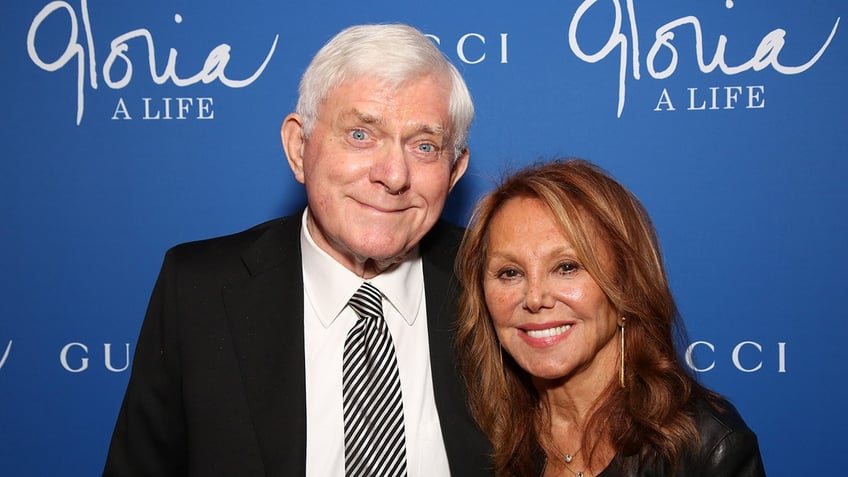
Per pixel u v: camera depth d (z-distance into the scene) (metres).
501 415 1.50
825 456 2.04
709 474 1.27
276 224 1.65
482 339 1.50
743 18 2.00
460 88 1.43
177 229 2.07
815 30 2.00
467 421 1.50
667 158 2.03
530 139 2.04
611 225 1.37
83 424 2.08
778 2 2.00
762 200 2.02
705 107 2.02
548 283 1.35
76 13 2.04
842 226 2.02
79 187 2.06
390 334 1.51
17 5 2.03
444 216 2.05
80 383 2.07
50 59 2.04
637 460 1.33
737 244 2.03
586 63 2.03
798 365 2.03
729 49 2.01
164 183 2.06
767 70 2.00
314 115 1.41
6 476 2.07
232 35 2.04
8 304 2.06
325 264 1.51
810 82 2.00
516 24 2.03
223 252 1.57
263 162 2.06
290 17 2.03
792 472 2.04
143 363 1.52
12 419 2.08
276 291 1.51
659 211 2.03
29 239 2.06
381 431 1.44
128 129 2.05
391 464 1.43
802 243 2.02
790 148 2.01
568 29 2.03
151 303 1.55
